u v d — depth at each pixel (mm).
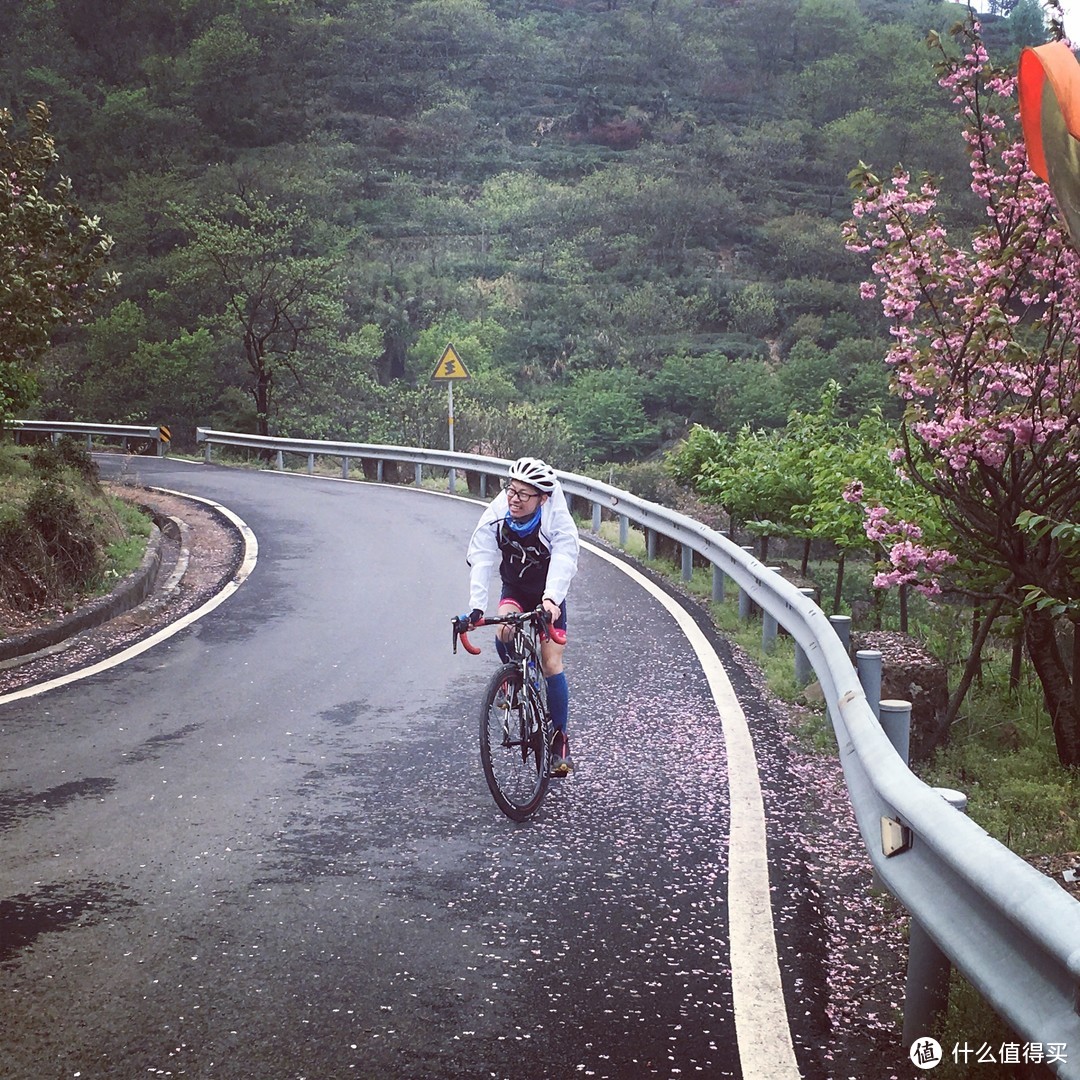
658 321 108688
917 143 147625
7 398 17500
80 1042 3432
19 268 11656
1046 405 6758
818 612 7000
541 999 3697
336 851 5012
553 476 5465
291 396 40844
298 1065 3303
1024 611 7289
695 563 14047
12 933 4203
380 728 7000
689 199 128125
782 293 115625
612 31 199750
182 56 141500
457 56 176875
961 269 7254
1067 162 3312
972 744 7496
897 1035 3500
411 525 17219
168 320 56625
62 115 110688
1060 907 2404
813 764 6262
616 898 4504
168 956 4004
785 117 177375
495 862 4875
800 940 4137
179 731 6965
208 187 84938
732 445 16109
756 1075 3260
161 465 29891
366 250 111062
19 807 5605
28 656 9164
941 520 8102
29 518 11094
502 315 101875
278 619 10523
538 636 5727
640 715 7199
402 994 3729
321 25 163125
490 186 135000
